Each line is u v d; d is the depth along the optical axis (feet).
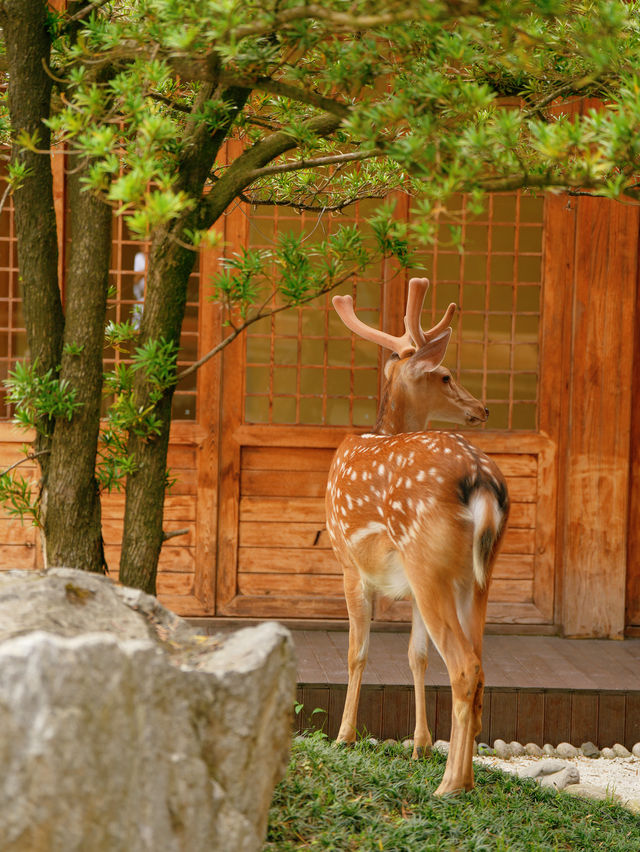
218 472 28.71
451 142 10.44
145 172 10.43
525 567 29.25
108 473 15.19
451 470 16.83
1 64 15.57
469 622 16.89
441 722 23.36
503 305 29.09
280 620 28.78
